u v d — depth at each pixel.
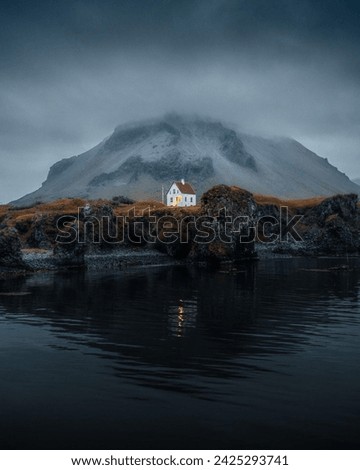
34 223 118.19
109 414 19.97
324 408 20.55
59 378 24.89
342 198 181.25
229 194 128.38
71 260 101.38
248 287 68.25
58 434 18.23
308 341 33.44
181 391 22.70
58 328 38.16
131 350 30.91
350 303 52.31
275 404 20.97
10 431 18.50
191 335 35.44
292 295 59.31
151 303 52.19
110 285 70.31
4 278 80.19
